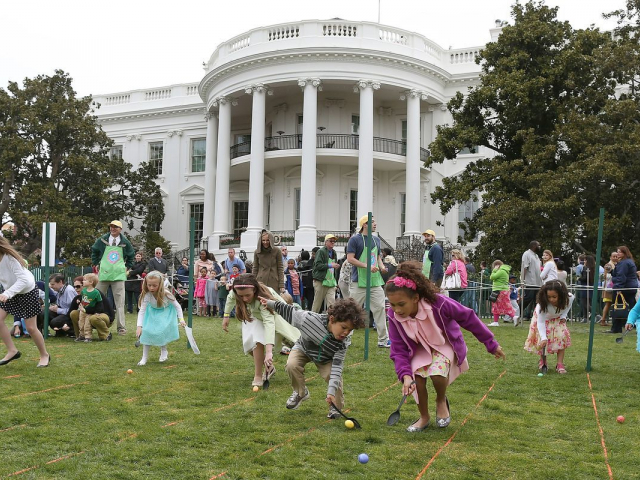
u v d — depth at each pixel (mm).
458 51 34812
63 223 31422
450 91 34125
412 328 5602
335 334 5910
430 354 5695
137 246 36625
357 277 11266
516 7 25641
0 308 8750
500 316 17859
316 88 31172
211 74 33812
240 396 7164
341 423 6000
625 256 14438
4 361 8875
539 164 22656
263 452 5109
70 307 12484
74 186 34750
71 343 11797
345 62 31062
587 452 5277
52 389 7398
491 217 22594
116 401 6801
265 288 7574
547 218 22281
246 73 32250
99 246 13125
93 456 4969
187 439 5445
